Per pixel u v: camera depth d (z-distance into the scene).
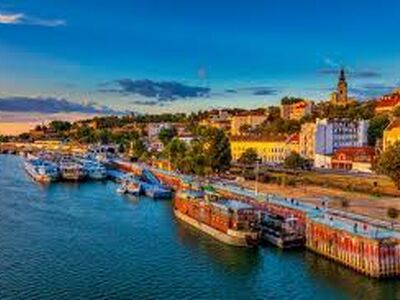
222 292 99.69
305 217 133.38
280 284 103.69
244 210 131.62
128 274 109.00
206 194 160.75
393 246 105.19
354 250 109.94
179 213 163.75
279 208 151.38
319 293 99.00
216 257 120.38
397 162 181.25
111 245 131.00
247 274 108.88
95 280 105.38
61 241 135.00
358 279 105.75
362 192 190.88
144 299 95.81
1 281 104.38
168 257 120.56
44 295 97.19
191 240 135.38
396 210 138.50
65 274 108.75
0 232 144.75
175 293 98.94
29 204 193.75
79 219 163.62
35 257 120.69
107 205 192.88
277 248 126.56
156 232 145.00
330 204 162.25
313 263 115.69
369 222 127.94
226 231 131.75
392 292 99.25
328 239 117.88
